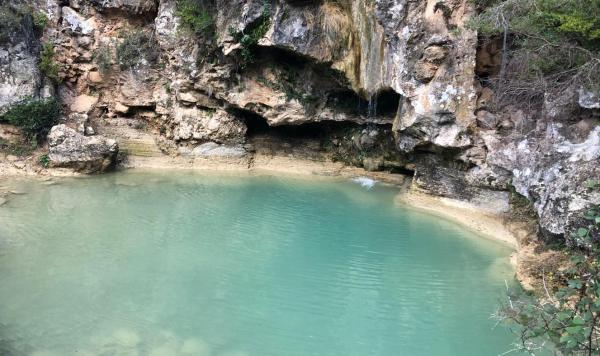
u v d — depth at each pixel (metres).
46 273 9.18
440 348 7.32
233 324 7.77
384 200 13.52
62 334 7.35
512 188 11.29
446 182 12.59
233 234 11.18
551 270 8.55
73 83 17.58
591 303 4.38
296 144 17.09
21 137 16.06
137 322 7.71
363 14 13.50
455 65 11.59
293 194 14.02
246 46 15.09
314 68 15.12
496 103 11.51
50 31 16.97
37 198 13.18
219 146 17.00
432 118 11.93
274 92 15.98
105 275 9.16
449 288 8.99
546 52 9.72
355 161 16.17
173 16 16.39
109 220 11.83
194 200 13.39
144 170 16.17
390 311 8.26
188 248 10.40
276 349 7.21
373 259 10.08
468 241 10.89
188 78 16.48
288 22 14.32
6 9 15.87
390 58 12.53
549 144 9.89
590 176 8.67
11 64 15.94
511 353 7.08
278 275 9.35
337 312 8.20
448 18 11.50
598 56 8.96
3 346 6.99
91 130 16.88
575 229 8.43
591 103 9.20
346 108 15.62
